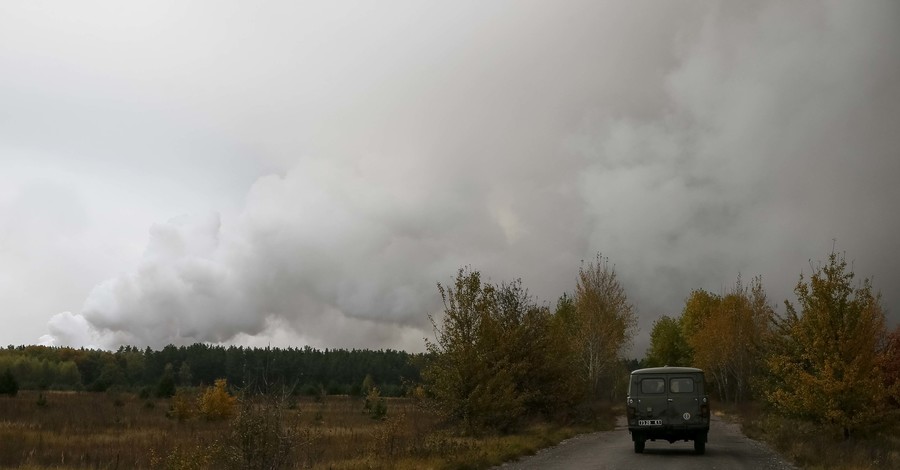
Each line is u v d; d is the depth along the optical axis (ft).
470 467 53.16
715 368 209.77
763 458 62.75
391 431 64.59
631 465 55.88
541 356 109.19
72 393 243.60
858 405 67.15
